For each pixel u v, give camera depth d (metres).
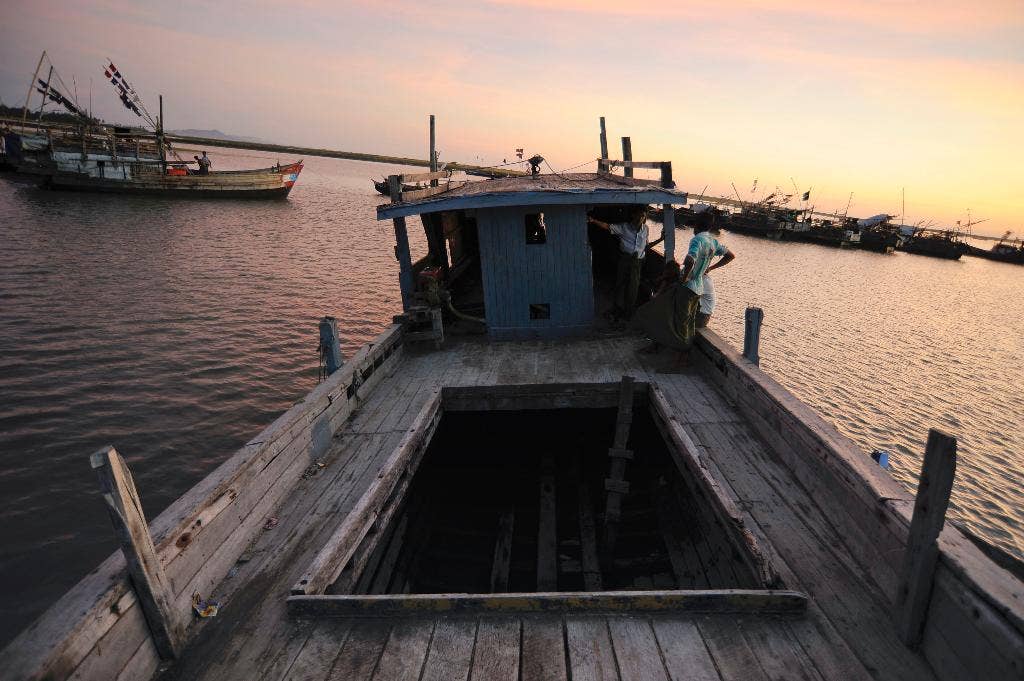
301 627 3.16
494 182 10.86
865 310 33.22
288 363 16.50
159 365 15.42
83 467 10.61
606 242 12.45
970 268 63.09
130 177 50.56
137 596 2.76
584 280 8.27
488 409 6.68
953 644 2.58
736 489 4.49
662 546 6.75
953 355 25.14
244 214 49.66
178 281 24.78
